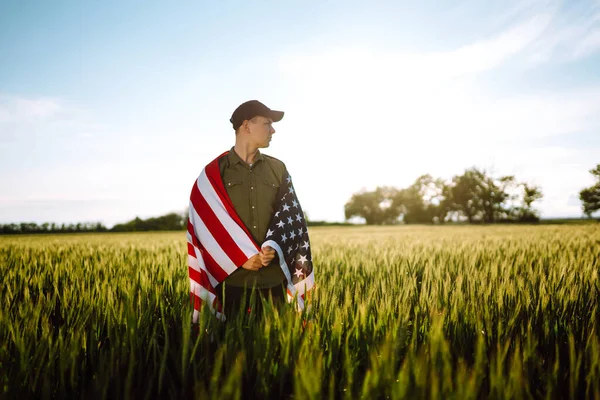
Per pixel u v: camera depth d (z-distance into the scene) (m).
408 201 91.62
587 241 9.91
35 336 2.22
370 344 2.07
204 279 2.68
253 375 1.94
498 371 1.59
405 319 2.32
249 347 2.09
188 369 1.91
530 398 1.63
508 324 2.42
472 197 76.38
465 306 2.79
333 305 2.62
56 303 3.36
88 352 2.22
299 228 2.72
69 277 4.58
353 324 2.28
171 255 6.57
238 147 2.75
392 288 3.43
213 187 2.73
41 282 4.02
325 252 7.82
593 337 2.07
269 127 2.73
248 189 2.71
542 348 2.28
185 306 2.77
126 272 4.66
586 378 1.75
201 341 2.17
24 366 1.86
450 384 1.50
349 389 1.60
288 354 1.90
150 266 5.02
